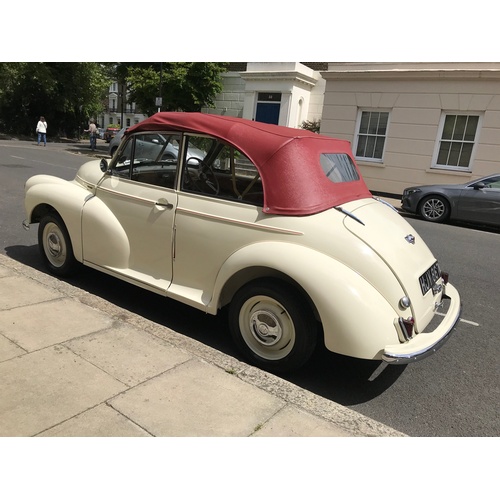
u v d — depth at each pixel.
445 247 8.33
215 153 3.72
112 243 4.34
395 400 3.37
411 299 3.26
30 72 30.61
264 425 2.74
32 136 33.50
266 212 3.46
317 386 3.48
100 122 72.31
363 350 3.05
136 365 3.23
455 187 10.85
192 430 2.64
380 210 3.95
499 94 12.89
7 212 8.20
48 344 3.41
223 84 21.11
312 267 3.15
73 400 2.80
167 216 3.93
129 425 2.64
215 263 3.69
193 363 3.32
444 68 13.61
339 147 4.23
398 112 14.45
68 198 4.67
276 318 3.40
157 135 4.07
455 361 4.04
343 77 15.05
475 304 5.47
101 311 4.02
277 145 3.49
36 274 4.75
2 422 2.57
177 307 4.66
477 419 3.20
